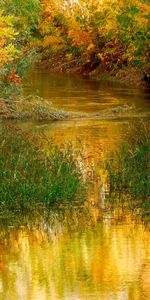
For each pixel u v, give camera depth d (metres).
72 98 36.28
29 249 13.30
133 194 16.61
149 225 14.56
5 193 15.67
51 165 17.16
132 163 17.89
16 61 33.69
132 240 13.60
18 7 44.06
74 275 11.88
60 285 11.42
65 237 13.93
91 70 53.19
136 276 11.81
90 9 54.09
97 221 14.90
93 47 53.25
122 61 48.41
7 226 14.77
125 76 45.88
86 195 16.59
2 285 11.59
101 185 17.42
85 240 13.70
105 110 30.97
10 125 26.59
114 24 48.41
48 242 13.67
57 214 15.41
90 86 42.88
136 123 27.27
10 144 19.34
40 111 29.45
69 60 58.56
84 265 12.31
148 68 41.97
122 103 33.91
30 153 18.23
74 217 15.19
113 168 18.08
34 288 11.39
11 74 30.38
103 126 27.23
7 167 16.83
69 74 54.31
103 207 15.80
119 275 11.80
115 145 22.66
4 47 29.53
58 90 40.53
